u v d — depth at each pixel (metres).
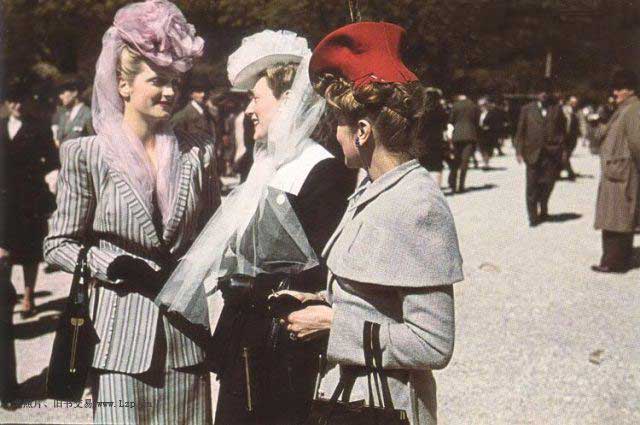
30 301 6.25
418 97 1.93
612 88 7.60
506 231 10.26
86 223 2.55
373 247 1.86
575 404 4.31
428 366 1.82
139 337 2.47
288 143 2.56
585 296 6.75
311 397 2.50
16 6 13.85
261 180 2.57
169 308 2.46
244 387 2.54
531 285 7.18
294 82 2.62
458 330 5.73
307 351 2.50
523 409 4.25
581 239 9.67
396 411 1.88
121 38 2.52
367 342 1.86
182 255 2.61
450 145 14.48
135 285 2.47
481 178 17.33
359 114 1.93
